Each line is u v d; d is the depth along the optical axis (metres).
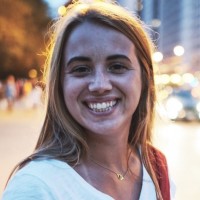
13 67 40.88
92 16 1.75
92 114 1.78
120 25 1.78
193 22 94.19
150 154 2.17
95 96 1.76
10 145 10.25
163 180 2.09
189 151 10.45
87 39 1.74
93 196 1.64
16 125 15.59
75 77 1.76
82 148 1.80
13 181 1.56
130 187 1.96
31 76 39.91
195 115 18.22
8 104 24.86
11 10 39.34
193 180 7.47
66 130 1.79
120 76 1.80
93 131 1.78
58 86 1.81
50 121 1.84
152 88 2.11
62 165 1.63
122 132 1.92
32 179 1.55
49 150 1.71
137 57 1.89
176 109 18.34
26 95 30.84
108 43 1.76
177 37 98.12
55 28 1.87
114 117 1.79
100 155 1.87
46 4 40.50
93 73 1.76
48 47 1.99
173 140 12.23
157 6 101.25
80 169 1.77
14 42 40.03
